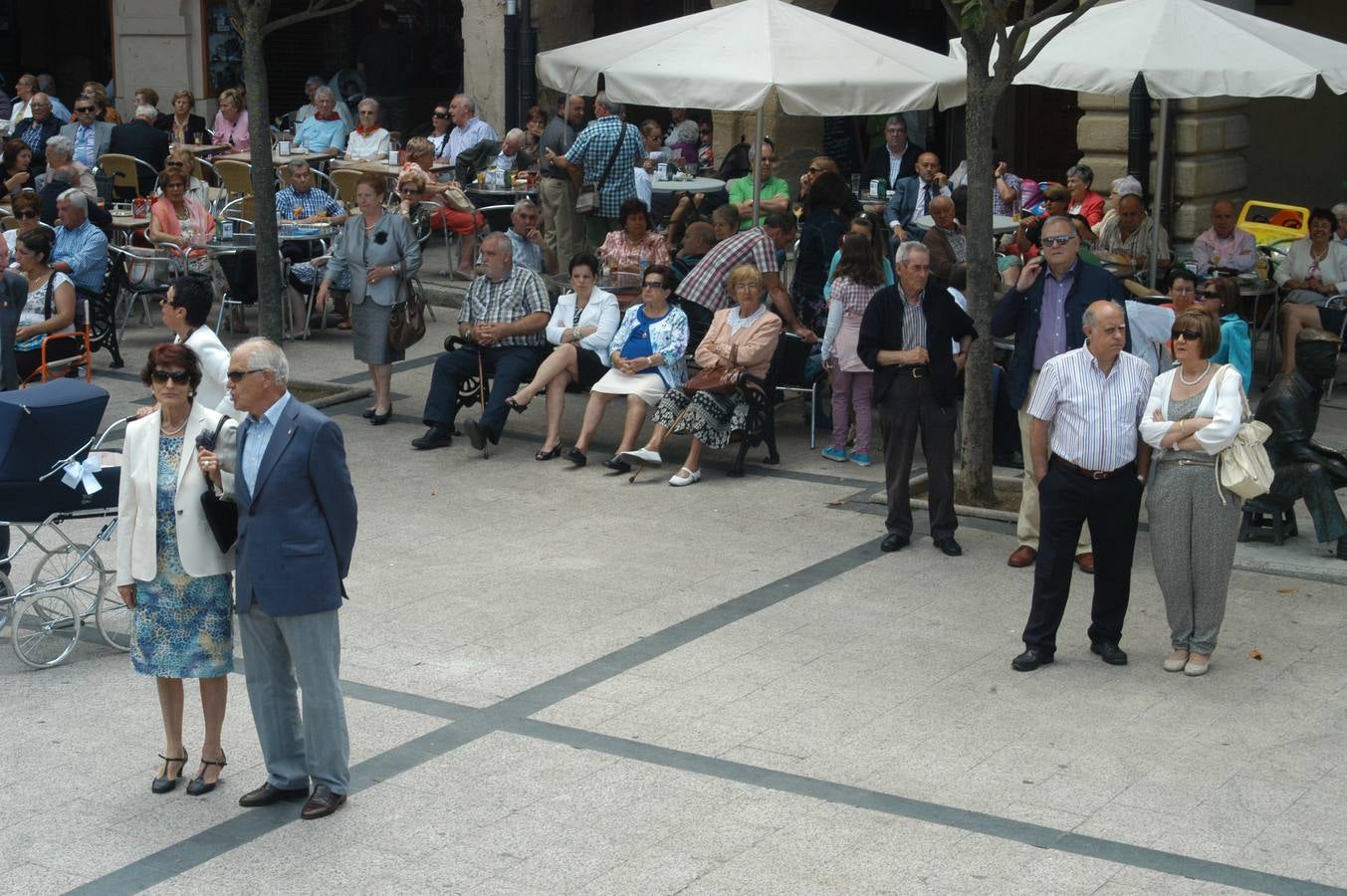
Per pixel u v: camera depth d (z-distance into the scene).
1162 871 5.85
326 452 6.19
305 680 6.27
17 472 7.94
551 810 6.38
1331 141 18.92
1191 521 7.67
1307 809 6.37
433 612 8.73
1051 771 6.73
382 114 22.06
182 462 6.40
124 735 7.24
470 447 12.27
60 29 27.30
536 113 19.12
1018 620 8.59
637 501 10.88
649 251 13.87
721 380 11.21
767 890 5.72
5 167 18.25
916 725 7.21
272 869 5.94
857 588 9.09
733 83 11.67
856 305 11.36
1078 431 7.70
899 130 17.41
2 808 6.49
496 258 12.09
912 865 5.89
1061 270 9.15
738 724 7.23
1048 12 10.10
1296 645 8.19
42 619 8.40
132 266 15.77
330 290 15.35
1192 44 11.40
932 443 9.59
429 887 5.78
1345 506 10.63
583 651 8.15
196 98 24.09
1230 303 10.54
